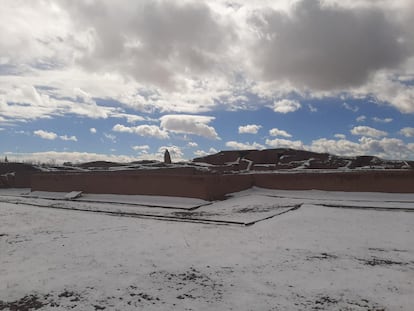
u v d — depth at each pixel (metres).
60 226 11.63
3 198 22.73
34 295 5.53
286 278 6.14
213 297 5.36
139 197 19.56
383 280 5.96
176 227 11.22
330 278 6.11
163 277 6.30
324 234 9.86
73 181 23.16
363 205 14.23
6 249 8.47
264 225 11.27
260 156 39.50
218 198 18.41
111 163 37.69
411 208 13.23
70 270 6.74
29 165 37.88
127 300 5.28
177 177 18.77
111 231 10.66
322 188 18.25
